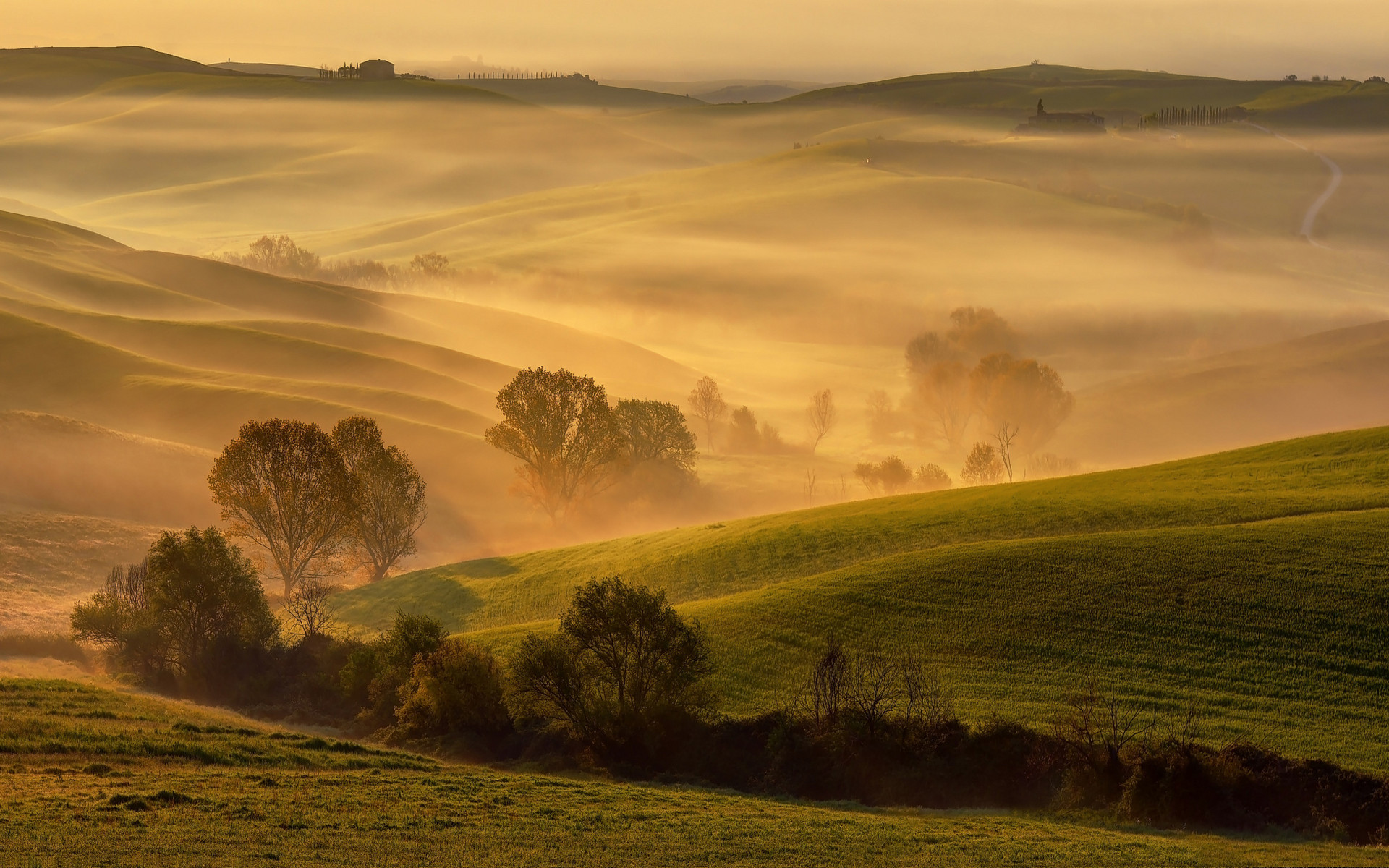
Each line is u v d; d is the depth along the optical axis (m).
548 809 50.03
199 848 40.53
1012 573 79.31
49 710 63.00
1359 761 52.94
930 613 74.81
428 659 69.25
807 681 67.69
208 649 83.81
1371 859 44.53
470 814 48.69
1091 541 83.44
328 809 47.78
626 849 44.34
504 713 67.56
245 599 86.12
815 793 56.72
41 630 97.25
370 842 43.12
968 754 56.56
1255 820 49.72
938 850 45.41
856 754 57.47
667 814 50.22
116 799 46.50
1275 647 65.94
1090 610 72.38
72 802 45.78
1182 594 73.12
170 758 55.16
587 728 62.84
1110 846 46.00
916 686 63.34
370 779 53.94
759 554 100.19
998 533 92.62
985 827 49.22
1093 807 52.19
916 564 83.56
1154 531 85.12
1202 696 61.16
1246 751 53.00
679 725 61.97
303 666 83.69
